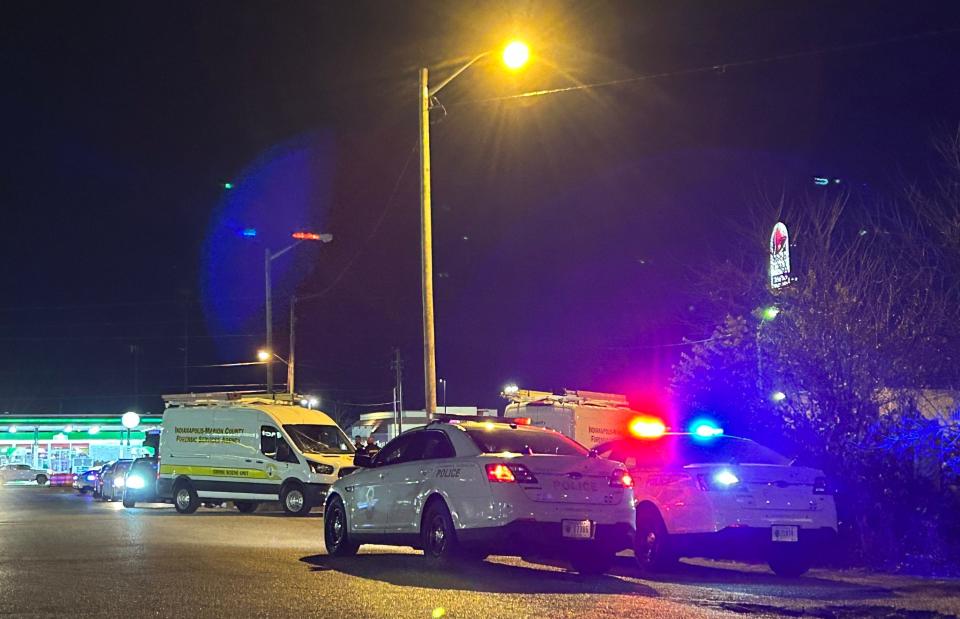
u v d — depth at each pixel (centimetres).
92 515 2470
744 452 1341
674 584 1113
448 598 967
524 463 1146
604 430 2581
